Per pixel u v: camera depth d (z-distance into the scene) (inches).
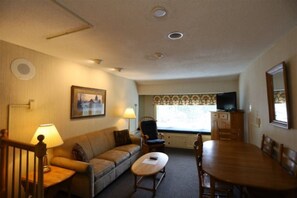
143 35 80.4
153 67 150.0
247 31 76.5
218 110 196.1
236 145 116.3
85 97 144.1
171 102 241.4
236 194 109.2
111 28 73.2
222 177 65.4
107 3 55.0
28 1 54.0
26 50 99.4
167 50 102.7
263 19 65.8
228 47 97.3
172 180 131.5
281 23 69.1
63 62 124.6
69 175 93.0
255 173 68.8
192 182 128.0
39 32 77.6
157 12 60.2
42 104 108.9
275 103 92.2
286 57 80.0
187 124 239.9
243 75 166.6
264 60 107.6
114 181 130.0
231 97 180.4
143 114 261.7
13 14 61.9
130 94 221.5
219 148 108.3
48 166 102.9
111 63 136.5
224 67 150.3
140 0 53.4
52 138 95.4
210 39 85.4
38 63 106.5
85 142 133.6
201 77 200.4
